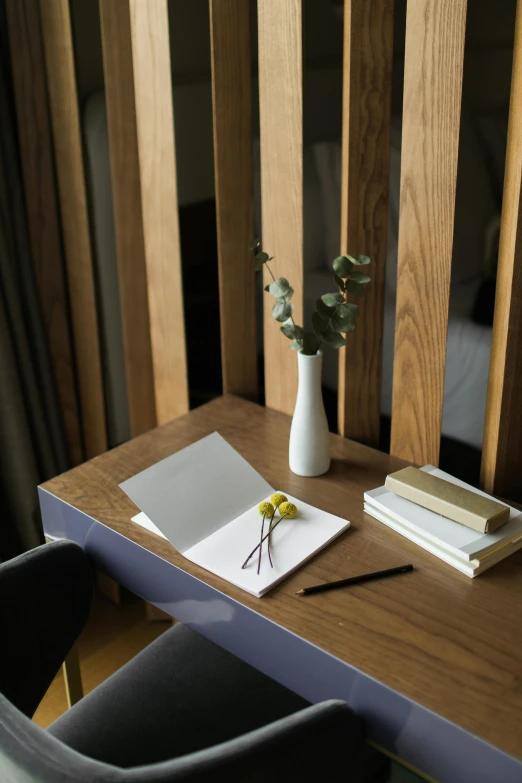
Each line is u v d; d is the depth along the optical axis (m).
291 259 1.73
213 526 1.43
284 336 1.80
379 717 1.14
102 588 2.37
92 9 1.85
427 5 1.35
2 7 1.94
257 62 1.71
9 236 2.04
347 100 1.48
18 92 1.96
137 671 1.44
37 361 2.19
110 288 2.10
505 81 1.33
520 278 1.38
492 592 1.28
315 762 1.04
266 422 1.79
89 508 1.50
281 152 1.65
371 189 1.56
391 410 1.73
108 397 2.24
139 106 1.83
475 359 1.54
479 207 1.43
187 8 1.70
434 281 1.51
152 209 1.90
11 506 2.21
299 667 1.22
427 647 1.18
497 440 1.51
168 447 1.69
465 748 1.05
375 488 1.51
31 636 1.31
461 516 1.35
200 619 1.36
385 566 1.33
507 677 1.12
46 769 0.92
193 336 1.98
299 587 1.29
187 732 1.32
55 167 2.05
